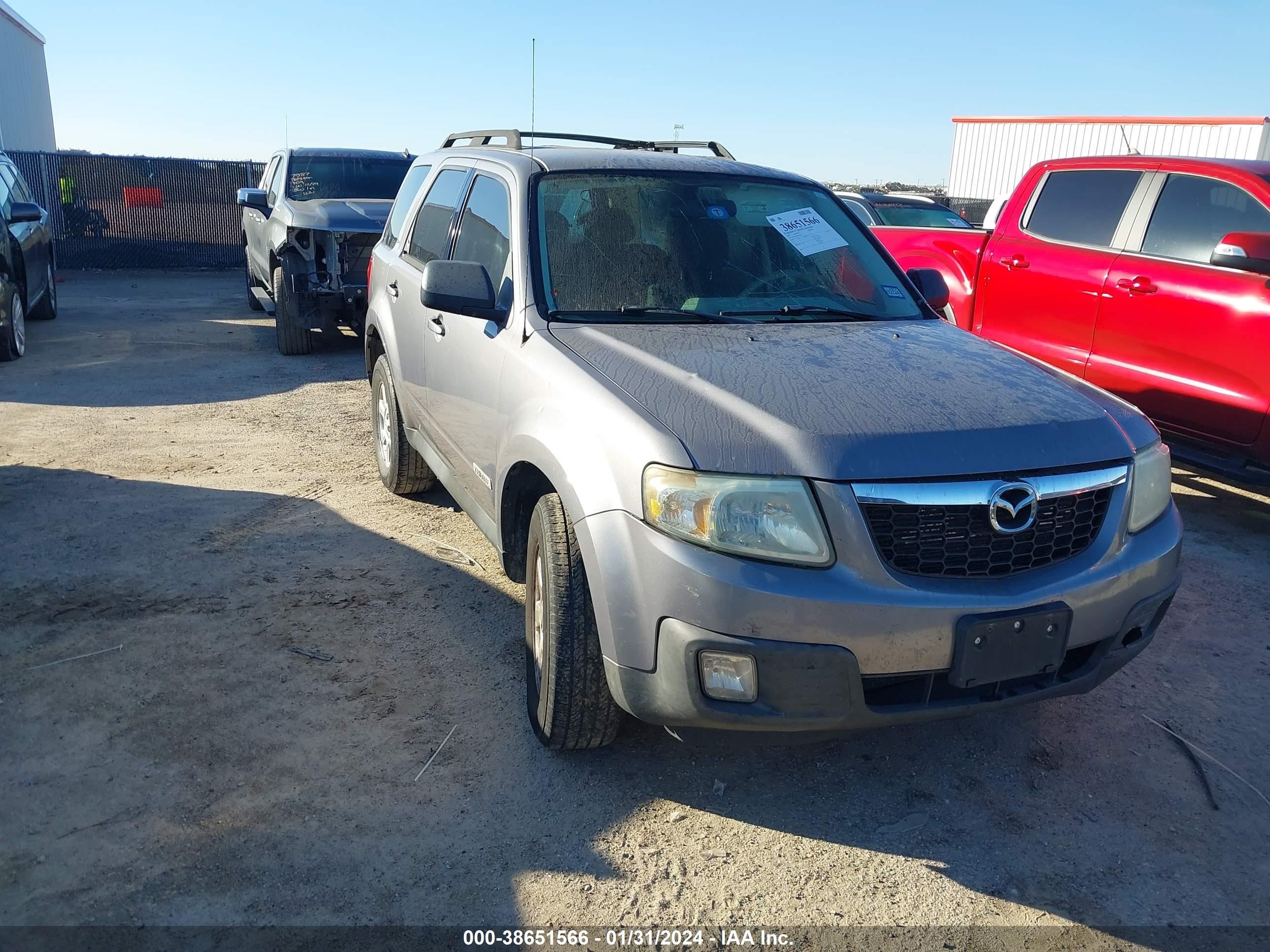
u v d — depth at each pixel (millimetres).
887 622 2457
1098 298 5836
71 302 13438
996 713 3471
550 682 2900
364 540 4820
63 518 4992
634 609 2590
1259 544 5133
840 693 2494
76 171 17859
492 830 2783
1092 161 6184
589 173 3877
